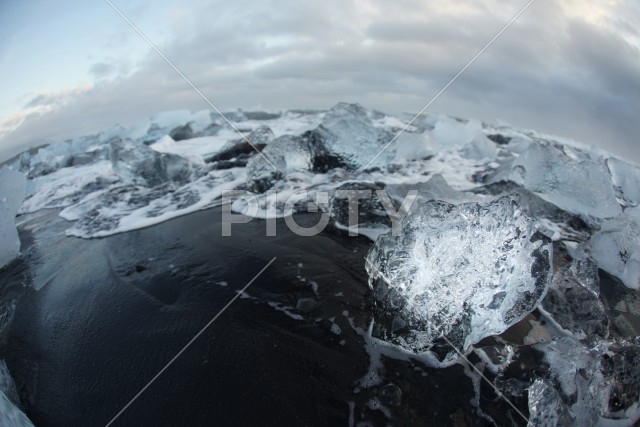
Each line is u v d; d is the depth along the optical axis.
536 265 2.24
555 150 4.08
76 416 1.93
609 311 2.59
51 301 2.79
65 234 3.76
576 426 1.91
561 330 2.38
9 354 2.36
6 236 3.37
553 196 3.83
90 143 6.74
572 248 3.20
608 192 3.59
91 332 2.45
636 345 2.13
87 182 5.16
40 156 6.11
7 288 3.04
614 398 1.99
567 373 1.97
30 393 2.07
